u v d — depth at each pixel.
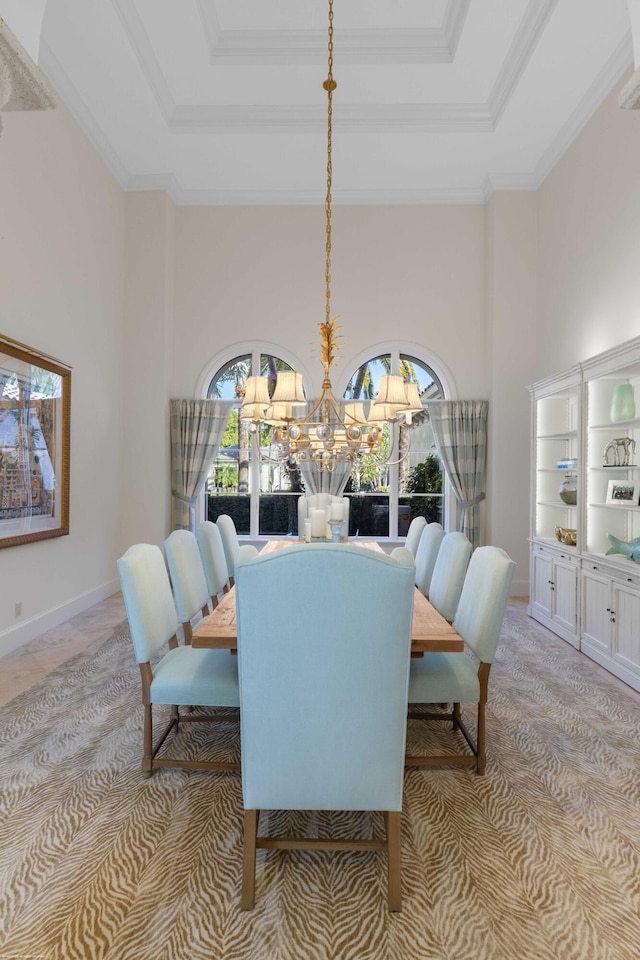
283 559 1.30
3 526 3.30
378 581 1.30
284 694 1.35
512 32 3.58
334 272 5.46
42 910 1.38
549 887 1.47
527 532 5.18
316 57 3.82
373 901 1.42
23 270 3.50
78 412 4.32
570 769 2.09
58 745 2.24
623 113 3.67
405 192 5.38
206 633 1.77
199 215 5.49
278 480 5.62
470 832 1.70
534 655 3.50
